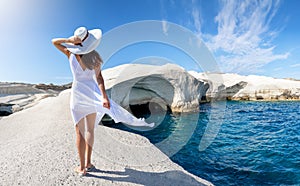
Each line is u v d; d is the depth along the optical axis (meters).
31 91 19.58
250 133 8.09
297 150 5.96
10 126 6.27
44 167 2.85
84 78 2.42
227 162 5.07
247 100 20.95
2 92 17.50
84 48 2.25
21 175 2.63
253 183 4.01
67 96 10.34
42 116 7.03
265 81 23.17
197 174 4.40
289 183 3.97
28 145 3.85
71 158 3.18
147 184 2.66
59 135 4.44
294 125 9.66
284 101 20.22
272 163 5.00
